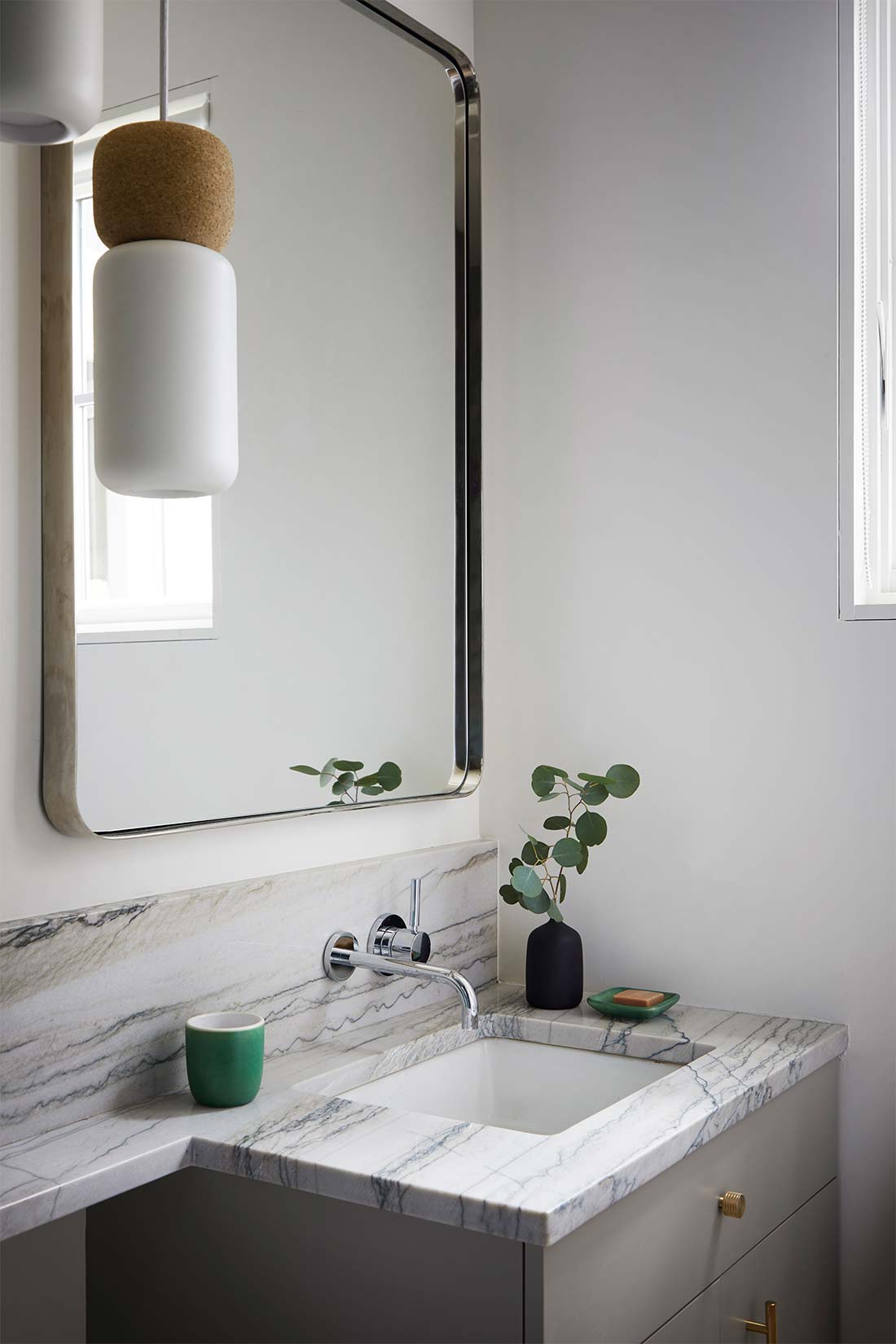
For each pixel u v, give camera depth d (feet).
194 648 4.51
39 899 3.99
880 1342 5.33
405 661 5.71
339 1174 3.60
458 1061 5.39
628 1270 3.81
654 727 5.90
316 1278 3.88
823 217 5.48
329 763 5.21
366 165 5.50
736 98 5.70
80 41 2.48
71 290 3.97
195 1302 4.19
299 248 5.10
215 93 4.64
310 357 5.16
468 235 6.22
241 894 4.64
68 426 3.97
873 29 5.46
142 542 4.27
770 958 5.58
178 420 3.14
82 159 4.01
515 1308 3.41
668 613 5.87
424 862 5.69
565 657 6.15
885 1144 5.31
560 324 6.18
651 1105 4.25
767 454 5.61
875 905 5.33
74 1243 4.52
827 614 5.46
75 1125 3.99
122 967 4.16
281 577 4.97
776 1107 4.82
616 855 6.00
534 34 6.27
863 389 5.47
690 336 5.81
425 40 5.87
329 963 5.06
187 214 3.13
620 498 6.00
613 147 6.03
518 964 6.26
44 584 4.01
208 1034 4.15
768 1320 4.65
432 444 5.94
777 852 5.57
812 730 5.49
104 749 4.11
